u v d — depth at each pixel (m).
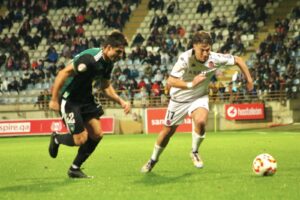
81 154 19.39
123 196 15.11
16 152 36.16
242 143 40.44
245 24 80.75
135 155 31.33
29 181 19.14
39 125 63.44
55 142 20.16
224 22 81.50
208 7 85.19
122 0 89.06
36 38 83.56
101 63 18.06
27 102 73.75
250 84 19.89
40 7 88.56
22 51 79.88
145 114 64.62
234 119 65.88
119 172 21.62
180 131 62.75
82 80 18.28
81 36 83.38
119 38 17.94
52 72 76.62
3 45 82.38
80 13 86.75
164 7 88.19
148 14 87.62
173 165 24.16
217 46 79.25
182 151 33.59
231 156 28.86
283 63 72.12
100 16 86.56
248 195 14.90
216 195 14.97
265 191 15.55
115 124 65.00
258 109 66.38
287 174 19.66
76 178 19.47
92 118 19.11
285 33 76.81
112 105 68.19
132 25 86.75
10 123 63.09
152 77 73.75
